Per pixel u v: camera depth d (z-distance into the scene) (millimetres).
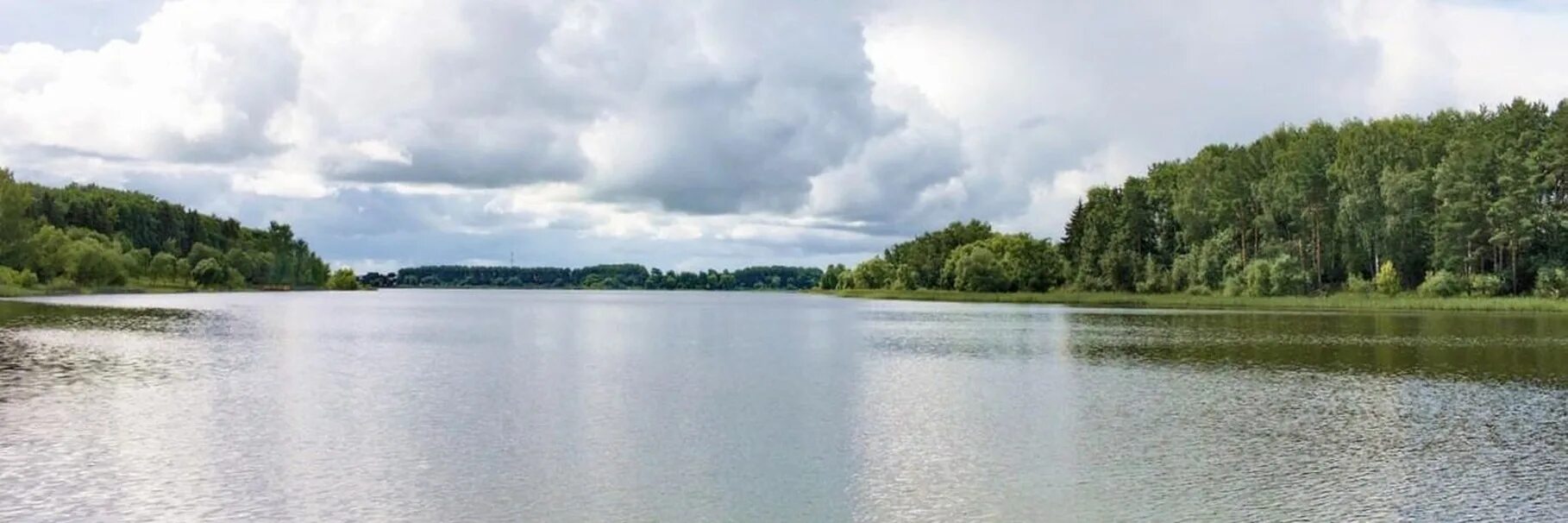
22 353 60219
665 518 24703
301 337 80500
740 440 33875
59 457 30547
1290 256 154750
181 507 25422
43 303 136875
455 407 40594
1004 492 27141
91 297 170375
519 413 39344
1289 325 97688
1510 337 77375
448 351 67875
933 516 24922
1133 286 189000
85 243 187875
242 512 25016
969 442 33688
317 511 25141
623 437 34438
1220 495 26906
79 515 24625
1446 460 31078
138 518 24453
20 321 91812
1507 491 27328
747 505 25828
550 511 25266
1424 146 149000
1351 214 147875
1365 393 45281
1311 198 157875
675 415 38938
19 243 172625
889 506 25797
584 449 32375
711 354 66812
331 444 32781
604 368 56844
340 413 38812
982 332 89625
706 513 25141
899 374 53594
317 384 47656
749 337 85938
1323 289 155375
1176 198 182125
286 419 37531
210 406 40188
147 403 40812
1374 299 136125
